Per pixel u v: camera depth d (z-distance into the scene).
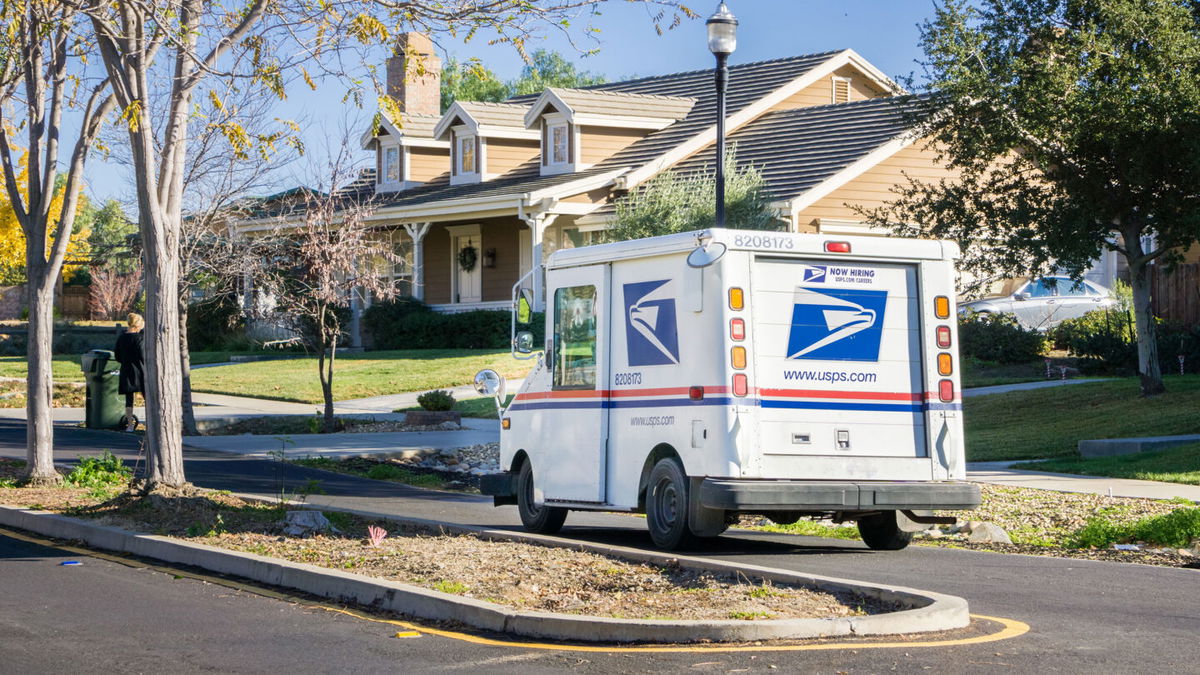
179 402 13.47
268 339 40.88
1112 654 7.26
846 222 31.39
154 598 9.22
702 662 7.08
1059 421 21.95
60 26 13.73
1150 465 17.25
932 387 11.43
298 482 17.09
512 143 40.28
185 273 22.92
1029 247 21.33
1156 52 20.16
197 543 10.90
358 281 24.42
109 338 44.47
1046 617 8.40
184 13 12.95
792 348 11.05
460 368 31.80
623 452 11.95
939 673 6.79
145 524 11.99
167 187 13.14
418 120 42.50
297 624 8.30
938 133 23.23
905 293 11.52
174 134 13.02
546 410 12.92
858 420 11.21
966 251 22.61
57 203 26.95
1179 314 29.75
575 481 12.43
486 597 8.64
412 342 38.25
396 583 9.02
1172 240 21.58
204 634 7.99
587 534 13.20
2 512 13.16
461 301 41.00
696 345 11.09
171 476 13.32
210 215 22.94
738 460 10.77
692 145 35.34
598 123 36.69
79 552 11.38
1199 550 11.70
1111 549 11.95
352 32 12.52
